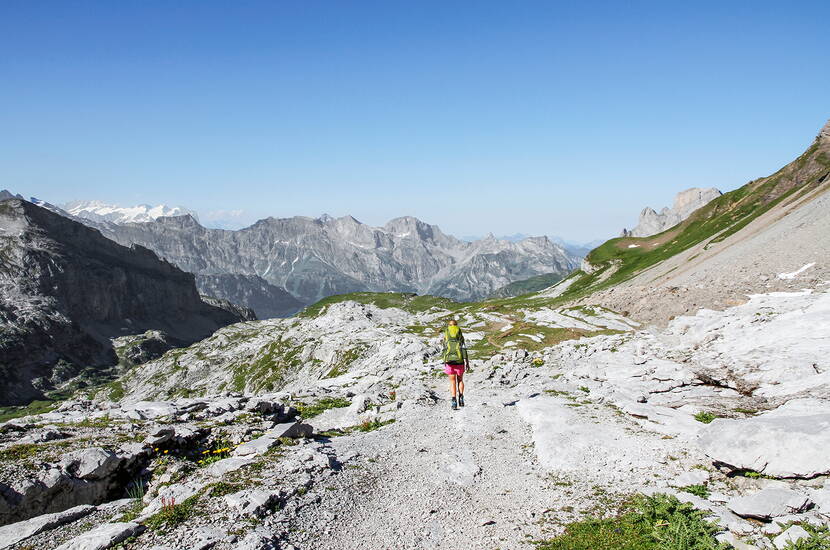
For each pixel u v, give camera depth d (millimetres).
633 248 190375
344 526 11023
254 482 12609
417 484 13703
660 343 32344
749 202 147375
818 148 147125
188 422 19969
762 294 47469
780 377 19625
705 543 9070
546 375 29531
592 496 12273
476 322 77688
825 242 58938
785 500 9891
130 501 12602
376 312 193250
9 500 11641
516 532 10781
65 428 17969
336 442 17797
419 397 25391
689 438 15188
